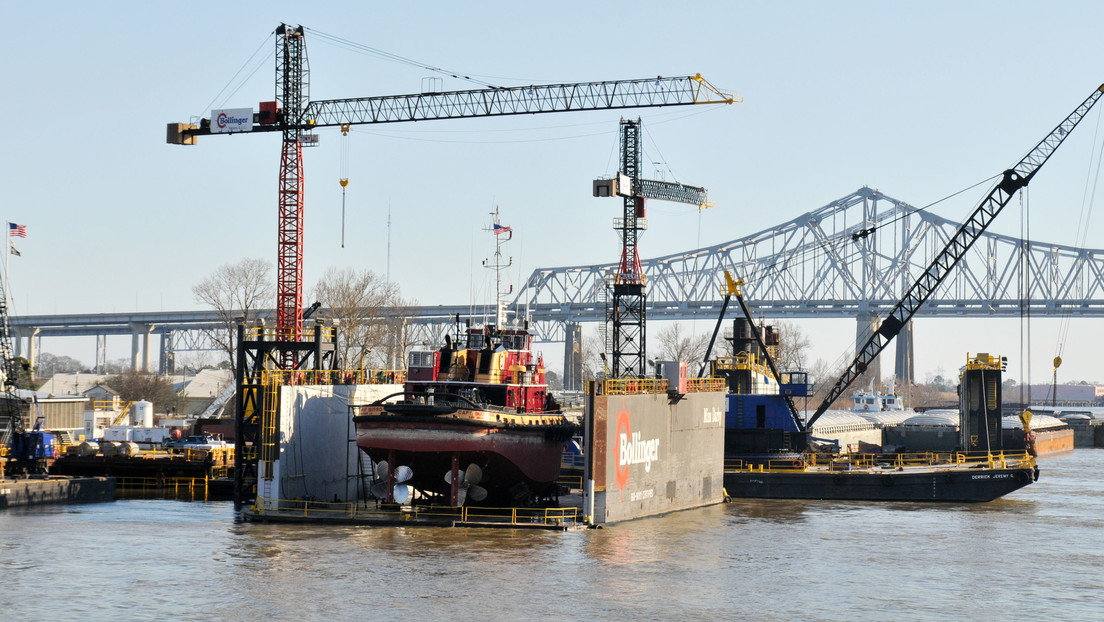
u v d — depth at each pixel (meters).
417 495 86.12
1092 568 71.06
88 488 93.88
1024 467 100.44
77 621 56.41
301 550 70.88
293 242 125.44
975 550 76.44
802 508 95.25
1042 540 80.38
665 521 85.44
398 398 93.81
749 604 61.00
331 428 86.25
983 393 131.62
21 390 127.19
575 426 89.38
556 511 83.38
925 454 115.31
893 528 84.75
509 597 60.91
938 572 69.44
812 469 104.25
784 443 108.12
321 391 85.19
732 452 107.81
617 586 63.78
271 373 87.19
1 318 117.06
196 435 140.62
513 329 85.50
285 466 80.75
